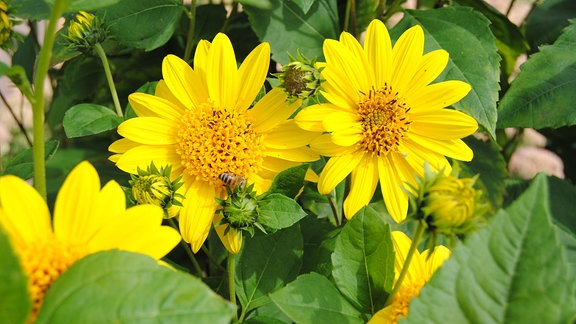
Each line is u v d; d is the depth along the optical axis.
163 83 0.45
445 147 0.44
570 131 0.62
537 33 0.57
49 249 0.35
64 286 0.33
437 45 0.50
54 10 0.35
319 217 0.52
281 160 0.44
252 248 0.44
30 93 0.36
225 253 0.52
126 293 0.33
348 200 0.44
